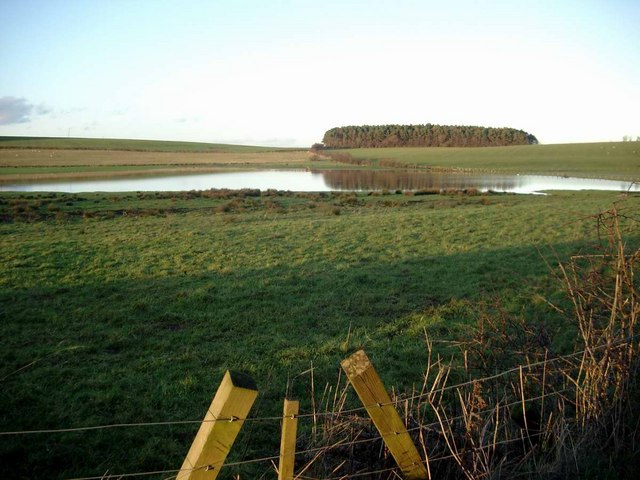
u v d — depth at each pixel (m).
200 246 19.23
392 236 21.33
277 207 36.34
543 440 4.30
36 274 14.60
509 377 4.98
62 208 34.19
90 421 6.52
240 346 9.27
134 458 5.72
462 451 3.90
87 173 94.44
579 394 4.55
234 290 13.01
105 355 8.89
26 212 31.30
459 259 16.56
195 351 8.99
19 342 9.42
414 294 12.51
